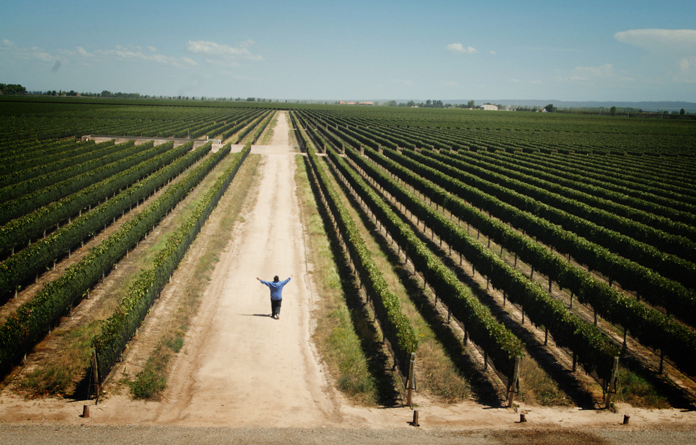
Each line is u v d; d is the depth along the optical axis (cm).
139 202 4903
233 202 4972
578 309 2817
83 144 7944
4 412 1509
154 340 2127
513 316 2664
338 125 17362
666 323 2052
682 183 6306
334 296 2797
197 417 1562
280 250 3619
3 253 3130
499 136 14162
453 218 4972
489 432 1484
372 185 6681
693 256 3425
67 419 1482
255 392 1775
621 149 11112
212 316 2467
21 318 1838
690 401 1823
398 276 3238
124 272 2977
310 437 1418
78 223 3369
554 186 5734
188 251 3391
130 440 1341
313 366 2023
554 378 1989
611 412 1695
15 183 5003
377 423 1558
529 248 3256
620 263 2962
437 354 2142
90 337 2086
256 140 10669
